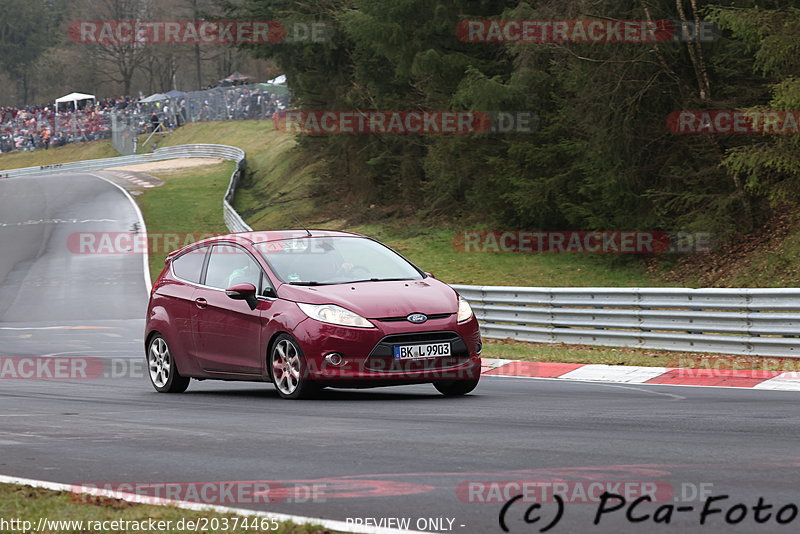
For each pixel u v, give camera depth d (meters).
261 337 38.78
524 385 43.84
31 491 21.23
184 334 42.53
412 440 27.00
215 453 26.02
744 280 98.31
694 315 55.66
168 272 44.88
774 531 16.75
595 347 61.00
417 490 20.41
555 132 122.12
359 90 164.38
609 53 107.12
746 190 105.69
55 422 33.41
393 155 166.88
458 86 127.81
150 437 29.34
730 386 41.78
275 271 39.56
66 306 117.62
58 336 87.31
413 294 37.88
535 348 60.06
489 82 121.62
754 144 101.69
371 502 19.44
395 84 160.12
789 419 30.23
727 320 54.16
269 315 38.44
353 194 180.25
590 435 27.38
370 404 36.00
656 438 26.58
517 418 31.48
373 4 138.88
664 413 32.28
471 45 139.00
